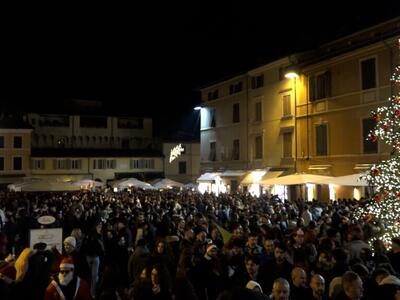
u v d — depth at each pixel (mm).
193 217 14992
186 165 70125
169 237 11523
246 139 40625
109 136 72125
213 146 46562
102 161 66375
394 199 12688
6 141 62531
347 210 17219
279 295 6145
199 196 30109
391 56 25453
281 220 15203
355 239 10578
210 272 8414
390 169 13266
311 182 22219
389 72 25547
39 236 12359
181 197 29734
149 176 68000
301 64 32812
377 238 11281
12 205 26062
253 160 39531
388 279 6676
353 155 28094
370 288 6859
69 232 17406
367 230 12594
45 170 63781
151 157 68500
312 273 7586
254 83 39812
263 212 17688
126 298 7703
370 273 7770
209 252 8773
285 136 35125
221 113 45281
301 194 32375
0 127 62250
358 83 27875
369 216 12938
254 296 2977
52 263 8680
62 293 7199
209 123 47375
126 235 13172
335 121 29844
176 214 17141
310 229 11570
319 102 31359
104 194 37688
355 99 28078
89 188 45719
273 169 36031
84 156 65562
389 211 12672
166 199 28219
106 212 20078
